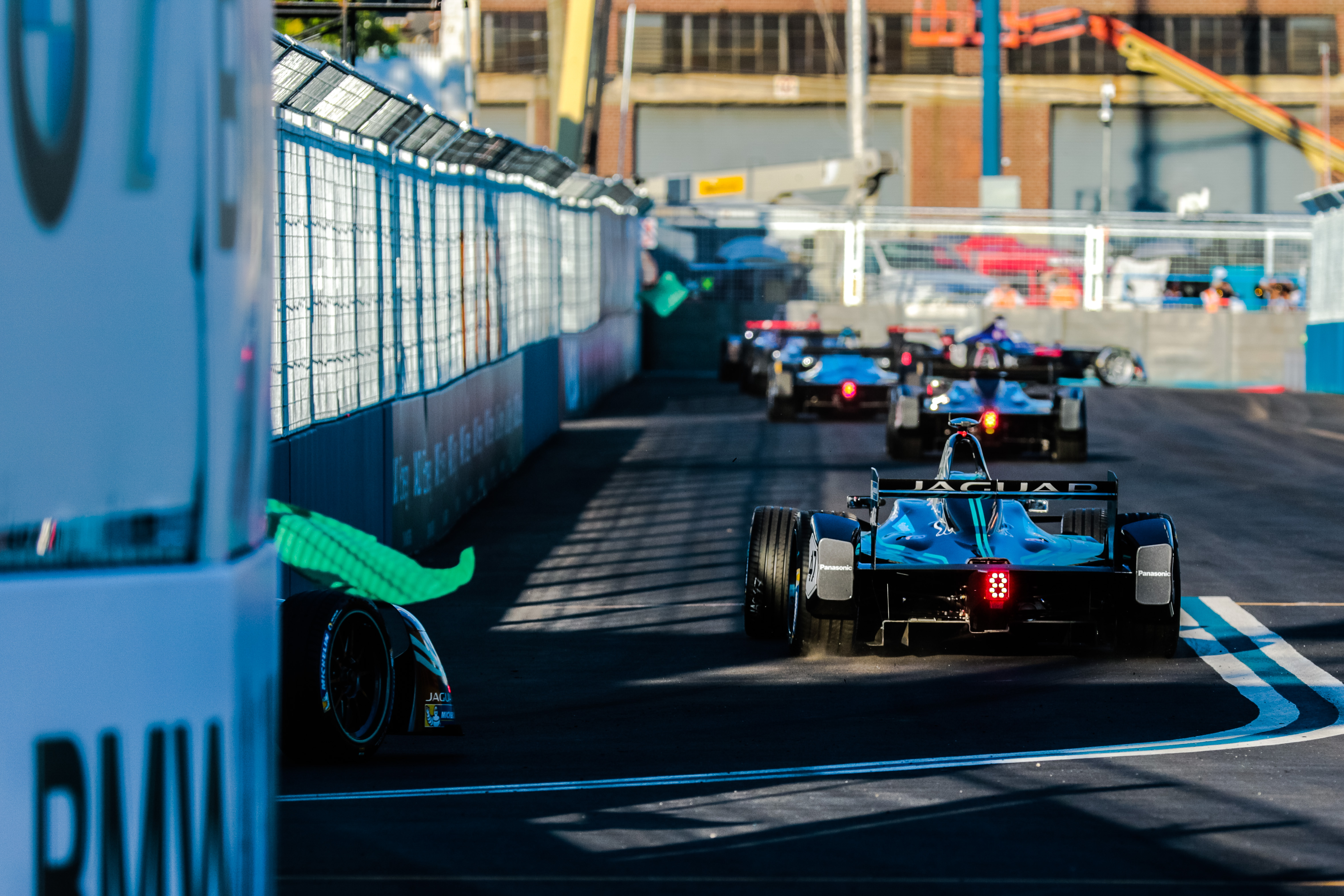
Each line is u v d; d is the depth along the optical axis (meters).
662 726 26.62
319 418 38.78
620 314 129.25
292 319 36.03
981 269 153.00
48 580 8.51
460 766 23.05
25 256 8.21
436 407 53.44
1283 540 51.53
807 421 95.12
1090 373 129.12
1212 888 15.92
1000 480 33.03
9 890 8.45
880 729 26.11
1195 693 29.45
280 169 34.75
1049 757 23.55
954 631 34.31
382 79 90.56
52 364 8.37
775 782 21.59
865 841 17.97
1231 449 80.00
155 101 8.55
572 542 52.81
